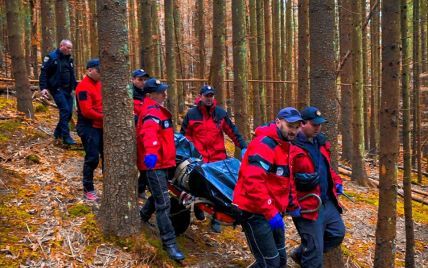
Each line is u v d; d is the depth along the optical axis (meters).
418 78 11.30
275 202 3.80
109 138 4.30
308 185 4.10
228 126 5.38
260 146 3.67
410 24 11.80
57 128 6.83
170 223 4.34
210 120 5.27
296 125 3.66
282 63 15.16
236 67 6.81
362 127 9.95
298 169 4.13
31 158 5.95
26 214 4.57
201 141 5.21
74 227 4.41
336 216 4.41
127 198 4.33
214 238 5.16
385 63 4.27
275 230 3.80
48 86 6.71
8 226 4.30
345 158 11.70
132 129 4.34
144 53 8.23
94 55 13.16
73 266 3.91
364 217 7.45
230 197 4.21
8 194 4.90
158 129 4.27
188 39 24.47
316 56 4.68
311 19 4.69
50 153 6.39
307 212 4.15
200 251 4.79
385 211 4.48
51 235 4.26
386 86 4.30
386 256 4.52
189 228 5.26
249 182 3.61
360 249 6.18
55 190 5.19
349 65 11.20
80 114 5.06
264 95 13.28
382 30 4.27
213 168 4.42
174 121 9.87
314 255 4.12
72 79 6.88
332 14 4.64
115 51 4.18
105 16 4.15
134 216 4.38
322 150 4.27
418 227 7.57
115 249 4.20
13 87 9.65
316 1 4.63
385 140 4.39
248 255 4.92
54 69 6.67
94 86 5.10
